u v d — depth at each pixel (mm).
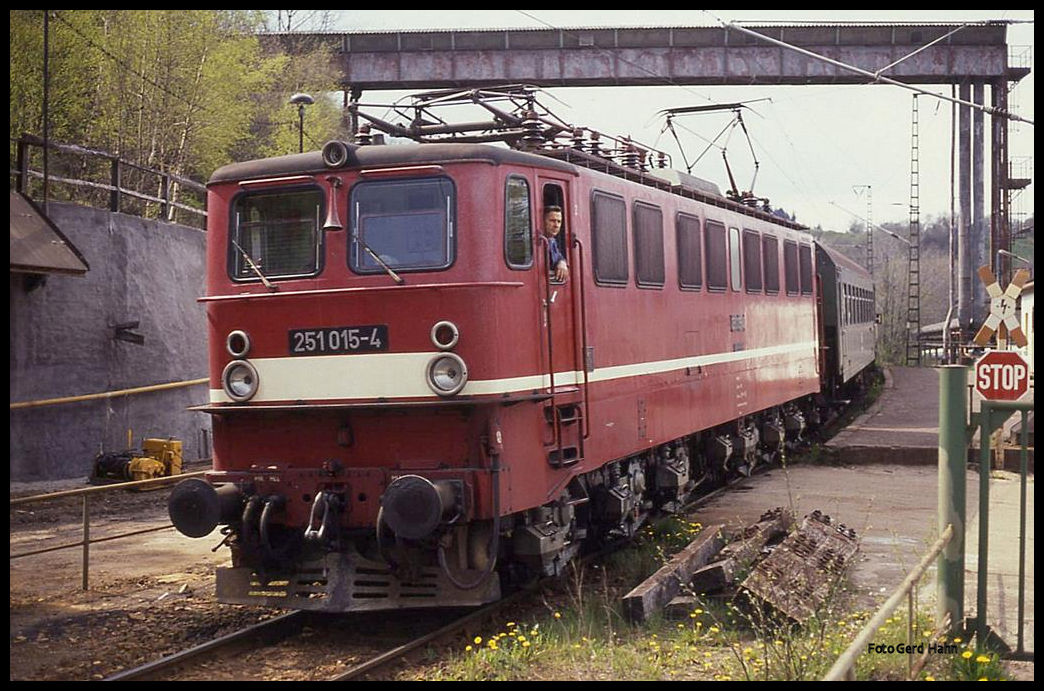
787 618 8586
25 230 15805
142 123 29047
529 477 9289
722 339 15070
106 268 18031
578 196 10320
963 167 35781
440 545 8695
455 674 7742
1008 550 11297
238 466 9438
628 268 11578
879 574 10734
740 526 13484
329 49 35000
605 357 10867
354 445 9070
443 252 8898
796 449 21156
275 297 9164
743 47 33938
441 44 34500
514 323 9070
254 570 9258
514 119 10867
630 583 10711
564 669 7902
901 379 39094
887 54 34000
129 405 18484
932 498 15906
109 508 15539
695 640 8469
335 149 9172
